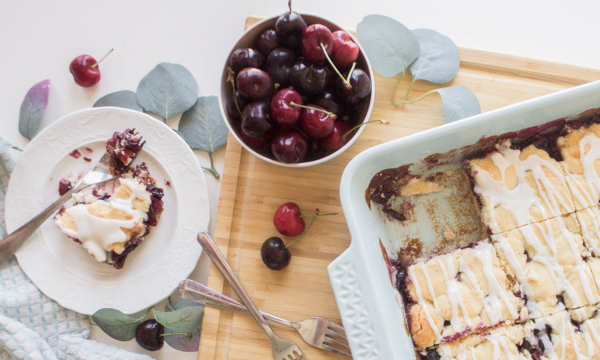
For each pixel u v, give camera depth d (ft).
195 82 2.31
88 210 2.20
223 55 2.39
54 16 2.38
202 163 2.33
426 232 2.25
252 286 2.20
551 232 2.19
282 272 2.20
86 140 2.26
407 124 2.23
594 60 2.37
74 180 2.28
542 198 2.20
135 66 2.38
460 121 2.01
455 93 2.19
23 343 2.19
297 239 2.19
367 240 2.04
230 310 2.17
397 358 1.96
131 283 2.23
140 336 2.22
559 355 2.15
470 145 2.15
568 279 2.18
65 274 2.24
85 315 2.26
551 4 2.39
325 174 2.22
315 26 1.95
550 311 2.17
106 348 2.23
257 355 2.18
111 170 2.26
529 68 2.26
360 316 1.97
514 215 2.20
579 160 2.21
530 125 2.13
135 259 2.26
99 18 2.39
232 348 2.18
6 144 2.24
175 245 2.22
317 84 1.98
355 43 2.04
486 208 2.20
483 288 2.16
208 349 2.17
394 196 2.25
